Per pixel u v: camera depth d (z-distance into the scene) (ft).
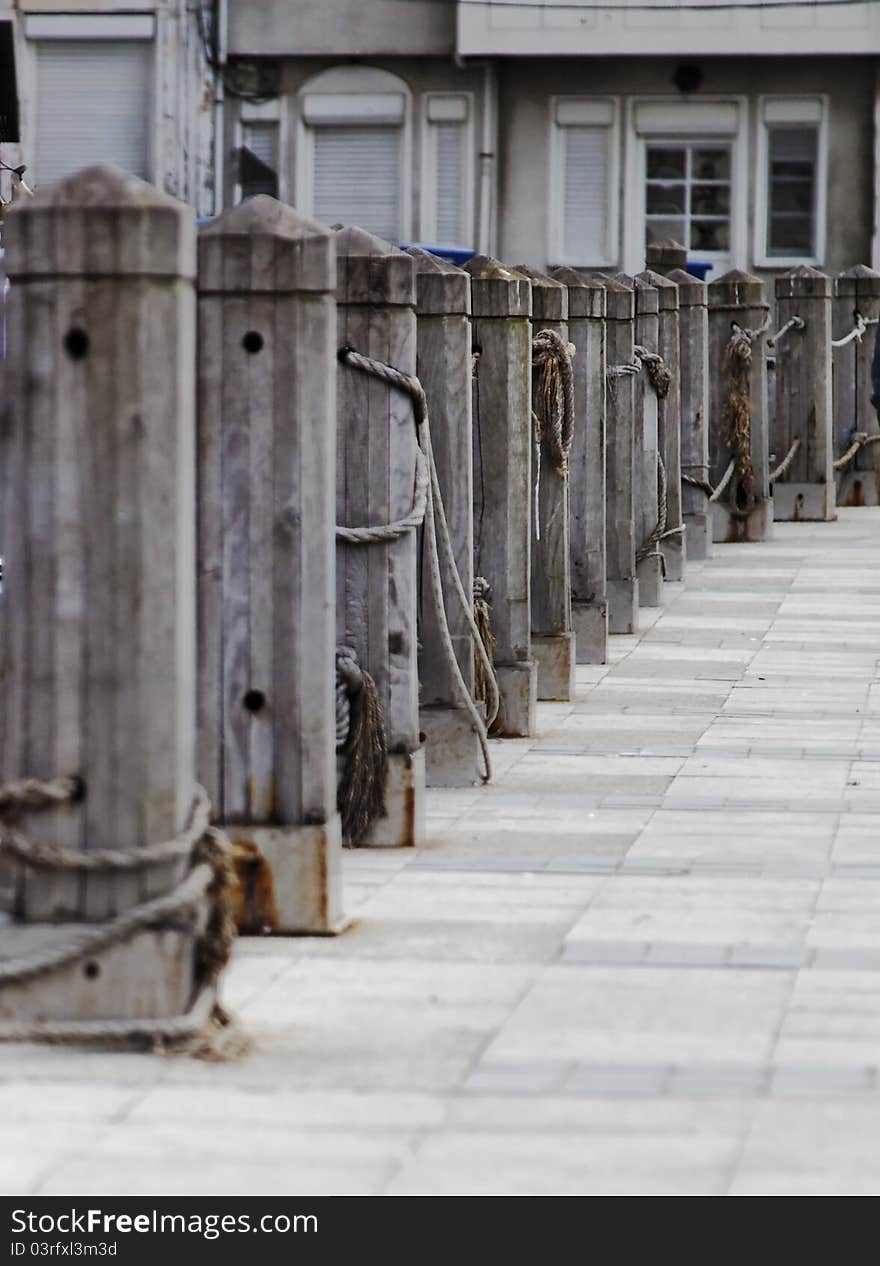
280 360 56.24
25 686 46.78
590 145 296.71
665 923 58.65
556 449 93.45
